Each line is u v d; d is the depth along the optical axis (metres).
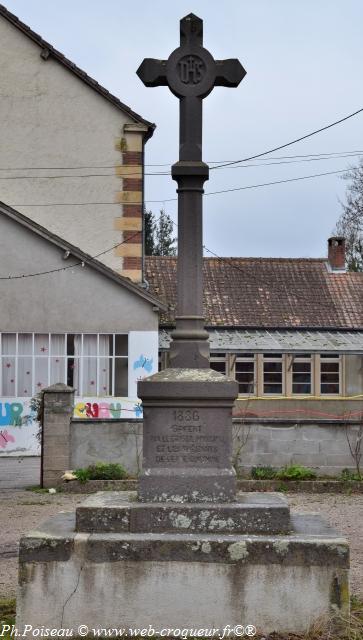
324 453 16.53
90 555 6.63
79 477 15.64
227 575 6.60
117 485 15.59
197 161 7.71
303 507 13.74
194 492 7.16
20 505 14.12
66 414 16.27
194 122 7.75
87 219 25.44
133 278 25.38
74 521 7.35
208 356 7.56
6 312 23.03
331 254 34.06
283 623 6.57
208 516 6.92
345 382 31.03
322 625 6.53
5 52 25.30
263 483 15.46
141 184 25.64
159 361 26.73
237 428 16.47
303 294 32.31
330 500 14.54
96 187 25.52
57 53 25.25
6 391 22.95
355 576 8.82
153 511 6.93
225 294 31.73
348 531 11.54
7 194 25.25
